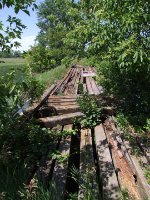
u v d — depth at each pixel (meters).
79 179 2.20
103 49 3.41
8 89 2.05
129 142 2.99
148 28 2.80
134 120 3.59
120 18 2.76
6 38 2.15
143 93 3.80
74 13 3.63
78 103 4.03
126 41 2.69
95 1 3.46
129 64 2.89
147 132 3.30
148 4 2.69
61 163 2.55
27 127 3.00
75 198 2.02
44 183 2.17
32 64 2.30
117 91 4.08
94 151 3.03
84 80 8.59
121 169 2.45
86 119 3.67
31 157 2.58
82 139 3.19
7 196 1.95
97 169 2.58
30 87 2.72
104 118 3.90
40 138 2.90
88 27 3.23
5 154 2.28
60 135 3.19
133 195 2.04
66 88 6.79
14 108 2.73
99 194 2.01
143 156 2.65
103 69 4.11
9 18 2.10
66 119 3.65
